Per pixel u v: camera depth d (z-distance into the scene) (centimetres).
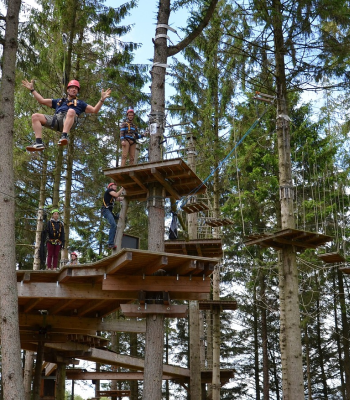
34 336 1185
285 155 1198
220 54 1359
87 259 2223
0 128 904
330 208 1798
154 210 1000
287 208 1157
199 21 1147
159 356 932
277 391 3061
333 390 2923
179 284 945
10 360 794
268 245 1124
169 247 1241
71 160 1614
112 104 1647
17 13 974
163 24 1120
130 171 965
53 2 1487
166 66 1103
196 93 1683
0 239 850
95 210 2109
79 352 1405
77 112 952
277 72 1253
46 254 1185
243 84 1379
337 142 1870
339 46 1202
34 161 1728
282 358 1451
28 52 1173
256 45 1226
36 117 931
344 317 2498
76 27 1521
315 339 2972
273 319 3050
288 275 1111
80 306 1146
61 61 1469
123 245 1034
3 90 924
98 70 1590
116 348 2170
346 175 1856
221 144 1773
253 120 1712
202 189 1062
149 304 941
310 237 1081
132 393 2550
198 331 1462
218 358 1549
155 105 1081
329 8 1156
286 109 1234
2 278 832
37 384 1217
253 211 1998
